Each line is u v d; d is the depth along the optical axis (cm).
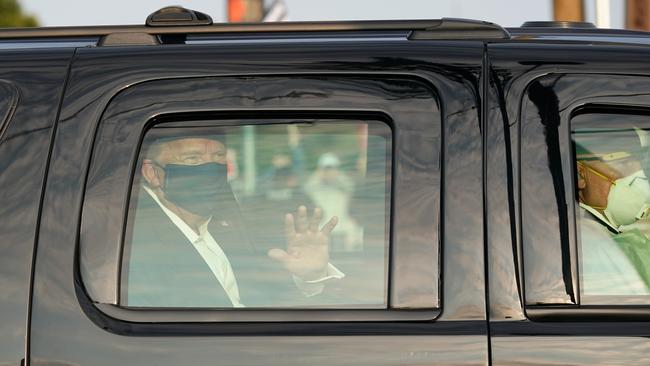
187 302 1089
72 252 1081
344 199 1103
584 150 1112
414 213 1077
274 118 1119
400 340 1043
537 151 1094
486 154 1090
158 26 1252
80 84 1134
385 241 1088
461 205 1075
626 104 1113
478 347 1039
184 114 1120
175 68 1134
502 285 1059
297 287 1092
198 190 1118
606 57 1128
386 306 1067
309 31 1234
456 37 1165
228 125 1122
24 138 1116
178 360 1046
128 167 1106
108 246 1087
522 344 1041
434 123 1102
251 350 1047
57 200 1094
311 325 1058
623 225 1105
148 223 1107
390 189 1095
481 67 1122
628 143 1115
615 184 1109
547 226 1075
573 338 1045
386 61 1124
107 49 1162
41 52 1165
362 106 1109
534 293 1062
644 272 1092
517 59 1127
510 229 1070
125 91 1127
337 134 1113
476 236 1068
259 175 1118
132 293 1088
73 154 1107
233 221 1112
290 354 1045
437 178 1084
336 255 1095
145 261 1098
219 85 1123
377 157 1105
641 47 1144
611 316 1061
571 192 1084
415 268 1065
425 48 1136
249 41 1182
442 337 1042
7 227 1087
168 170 1121
